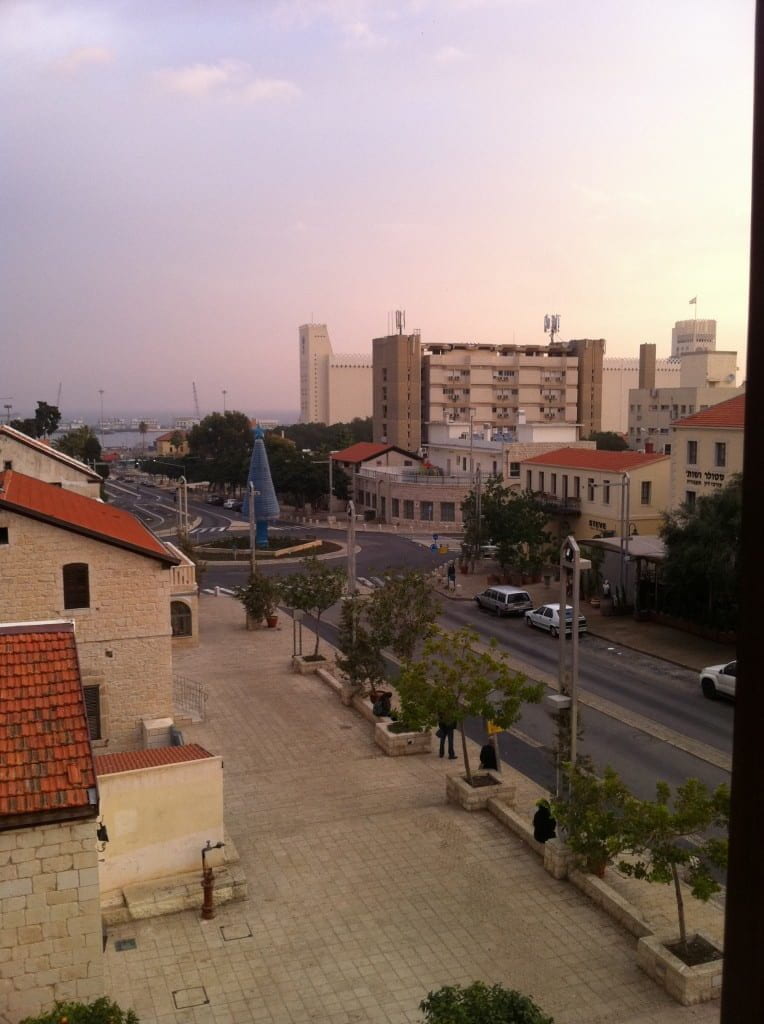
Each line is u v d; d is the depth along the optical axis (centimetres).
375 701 2880
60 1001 1138
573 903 1617
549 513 5966
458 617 4600
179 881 1664
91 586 2473
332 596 3541
